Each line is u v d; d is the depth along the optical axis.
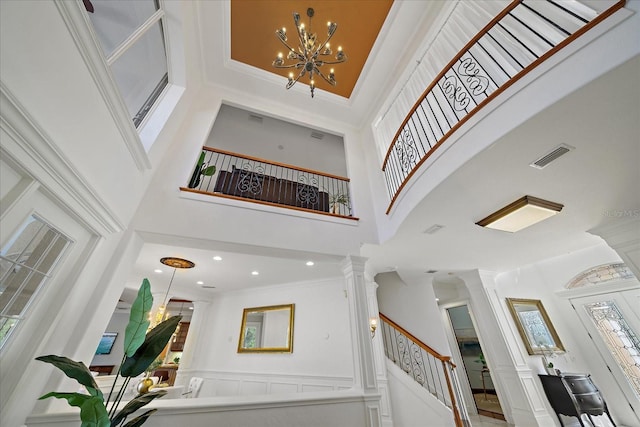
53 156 1.57
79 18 1.63
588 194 2.66
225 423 2.37
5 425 1.63
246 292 6.20
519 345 4.63
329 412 2.75
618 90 1.62
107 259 2.45
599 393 3.81
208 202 3.25
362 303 3.49
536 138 1.99
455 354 6.16
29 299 1.76
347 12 4.20
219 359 5.72
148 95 3.19
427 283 5.70
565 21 2.69
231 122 6.05
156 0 3.07
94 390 1.55
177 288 5.87
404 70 4.81
